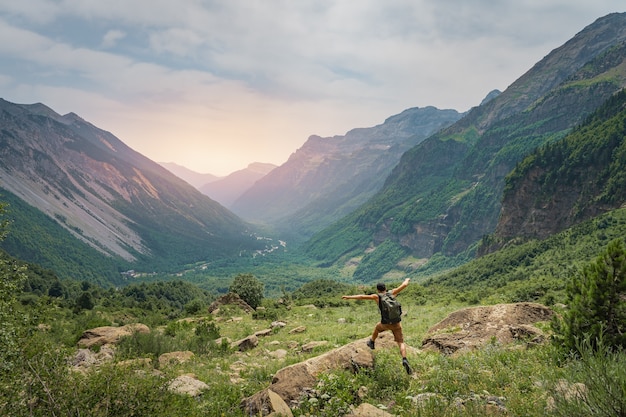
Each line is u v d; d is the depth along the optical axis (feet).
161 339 60.90
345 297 30.86
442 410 20.61
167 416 22.27
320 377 28.58
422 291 197.47
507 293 139.74
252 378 40.52
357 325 86.79
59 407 19.61
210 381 40.09
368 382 27.94
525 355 31.19
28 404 19.75
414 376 29.04
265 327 102.47
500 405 20.99
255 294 168.96
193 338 69.10
